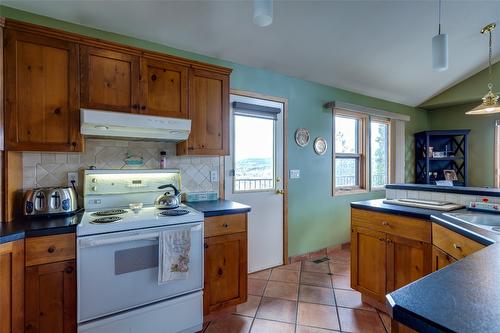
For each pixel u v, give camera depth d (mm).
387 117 4258
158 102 2078
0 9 1826
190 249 1854
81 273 1544
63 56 1764
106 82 1889
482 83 3893
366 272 2268
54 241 1510
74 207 1914
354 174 4082
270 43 2607
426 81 3898
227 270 2096
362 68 3309
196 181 2598
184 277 1812
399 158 4387
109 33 2189
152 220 1744
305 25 2424
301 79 3369
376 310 2230
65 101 1771
